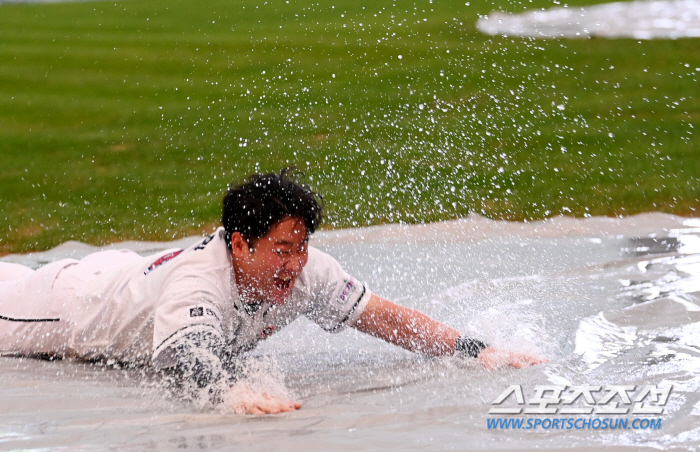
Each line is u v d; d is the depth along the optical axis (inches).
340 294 422.3
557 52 2268.7
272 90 1877.5
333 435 315.0
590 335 454.0
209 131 1510.8
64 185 1174.3
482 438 306.7
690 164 1143.0
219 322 370.6
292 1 3779.5
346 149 1266.0
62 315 441.4
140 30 3038.9
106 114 1747.0
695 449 287.0
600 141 1320.1
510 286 577.9
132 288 412.8
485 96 1724.9
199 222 931.3
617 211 891.4
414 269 640.4
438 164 1155.9
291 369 429.7
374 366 430.6
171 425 331.3
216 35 2780.5
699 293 529.3
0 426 334.0
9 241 872.3
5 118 1734.7
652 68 2047.2
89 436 319.3
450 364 424.5
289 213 362.3
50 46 2655.0
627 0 3789.4
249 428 325.7
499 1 3629.4
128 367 433.7
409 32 2667.3
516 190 998.4
